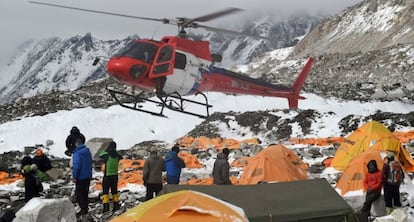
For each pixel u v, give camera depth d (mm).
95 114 37000
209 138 31391
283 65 132750
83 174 14492
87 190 14625
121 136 35406
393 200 14219
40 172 19469
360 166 15414
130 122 37156
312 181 12703
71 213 12781
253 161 17359
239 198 11867
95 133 34906
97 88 53188
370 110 37469
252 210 11492
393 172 13852
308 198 12133
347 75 100938
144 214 9508
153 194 15719
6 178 20453
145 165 15336
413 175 18016
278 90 31547
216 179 15766
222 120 34625
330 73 105688
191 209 9578
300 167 17344
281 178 16594
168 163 16156
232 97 44000
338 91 49094
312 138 29953
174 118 38781
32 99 46469
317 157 24156
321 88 51469
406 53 100062
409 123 30391
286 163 16984
